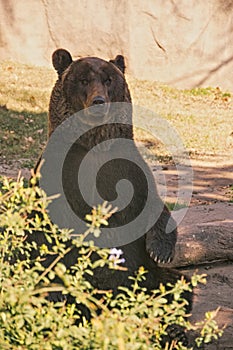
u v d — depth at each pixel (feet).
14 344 22.57
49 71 95.91
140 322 21.98
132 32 98.27
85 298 21.91
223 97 96.58
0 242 25.43
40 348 21.79
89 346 21.07
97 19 98.27
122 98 30.27
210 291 39.40
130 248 30.12
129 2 97.66
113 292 30.22
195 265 42.96
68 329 21.65
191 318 35.63
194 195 59.67
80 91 29.55
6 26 97.91
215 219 47.91
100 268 29.76
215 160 72.13
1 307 22.18
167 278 31.65
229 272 41.93
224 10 98.43
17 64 96.84
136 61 98.99
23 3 97.55
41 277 22.65
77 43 98.73
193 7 98.02
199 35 98.48
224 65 99.25
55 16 98.17
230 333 33.94
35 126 77.36
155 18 98.17
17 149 70.79
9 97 84.53
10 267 24.84
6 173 63.93
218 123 85.76
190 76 99.19
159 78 99.35
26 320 22.50
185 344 31.73
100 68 29.86
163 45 98.58
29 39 98.27
